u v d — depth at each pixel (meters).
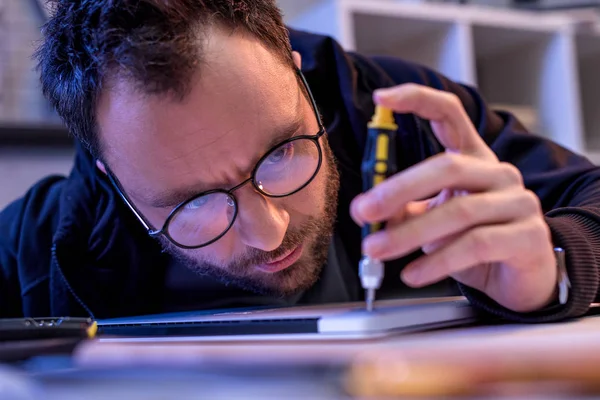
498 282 0.56
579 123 1.92
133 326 0.58
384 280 1.03
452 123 0.53
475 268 0.57
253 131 0.64
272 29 0.71
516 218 0.52
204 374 0.28
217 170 0.65
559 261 0.56
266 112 0.65
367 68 1.13
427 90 0.52
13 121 1.56
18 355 0.43
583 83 2.28
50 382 0.29
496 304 0.57
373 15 1.71
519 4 1.98
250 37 0.66
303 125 0.73
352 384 0.25
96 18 0.66
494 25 1.85
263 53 0.67
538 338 0.37
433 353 0.27
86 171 1.06
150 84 0.60
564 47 1.93
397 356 0.27
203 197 0.69
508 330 0.49
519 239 0.51
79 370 0.32
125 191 0.76
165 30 0.61
